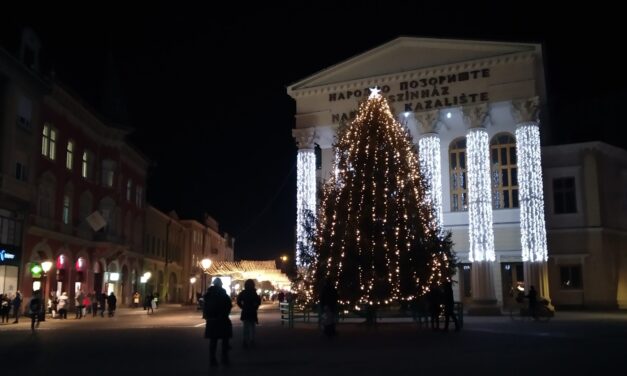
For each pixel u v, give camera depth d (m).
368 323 22.31
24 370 12.11
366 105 23.97
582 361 12.78
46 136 37.22
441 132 39.09
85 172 43.47
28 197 34.34
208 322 12.49
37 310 25.30
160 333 22.22
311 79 39.88
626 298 38.75
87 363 13.15
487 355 13.88
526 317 30.33
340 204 22.94
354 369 11.63
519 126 34.78
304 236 25.89
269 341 17.50
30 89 34.88
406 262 22.00
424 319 24.19
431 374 10.95
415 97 36.97
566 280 38.31
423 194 23.75
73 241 40.78
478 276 34.31
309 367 11.95
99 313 40.62
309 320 25.89
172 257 68.69
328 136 40.12
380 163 22.88
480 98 35.50
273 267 47.94
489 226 34.75
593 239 37.81
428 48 37.31
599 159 38.62
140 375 11.23
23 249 34.09
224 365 12.45
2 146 32.03
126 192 50.88
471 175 35.16
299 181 38.84
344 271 22.09
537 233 33.78
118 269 48.84
